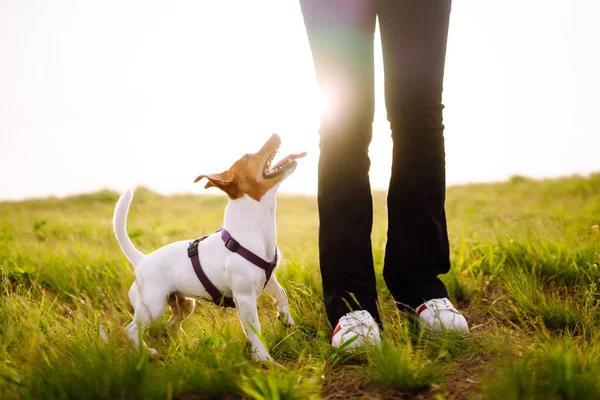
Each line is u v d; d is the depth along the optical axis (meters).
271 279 1.34
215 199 6.41
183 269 1.32
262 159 1.31
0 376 1.04
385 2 1.26
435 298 1.29
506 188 6.29
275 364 1.13
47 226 3.31
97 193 6.49
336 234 1.27
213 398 1.02
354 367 1.13
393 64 1.27
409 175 1.30
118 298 1.75
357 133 1.26
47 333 1.37
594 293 1.43
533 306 1.39
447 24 1.27
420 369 1.04
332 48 1.25
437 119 1.29
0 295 1.78
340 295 1.27
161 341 1.36
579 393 0.92
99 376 1.04
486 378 0.98
